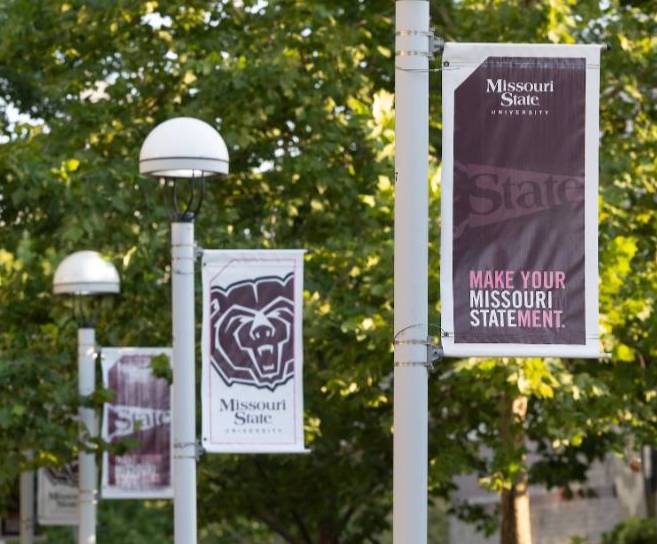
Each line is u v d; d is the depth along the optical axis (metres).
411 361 15.13
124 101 34.72
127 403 28.64
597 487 60.62
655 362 30.41
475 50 15.29
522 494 32.25
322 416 33.03
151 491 28.59
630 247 27.95
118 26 34.34
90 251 29.44
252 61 32.50
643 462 48.47
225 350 21.89
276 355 21.88
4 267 32.09
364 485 35.91
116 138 34.34
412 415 15.12
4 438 29.11
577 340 15.27
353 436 34.59
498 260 15.28
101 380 30.14
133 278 31.92
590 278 15.30
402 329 15.16
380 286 28.28
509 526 32.25
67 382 30.28
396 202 15.22
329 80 32.94
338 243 31.02
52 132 34.72
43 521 31.83
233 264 21.95
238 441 21.86
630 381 30.12
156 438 28.59
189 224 22.12
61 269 29.16
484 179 15.29
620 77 32.47
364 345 29.11
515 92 15.31
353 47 33.03
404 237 15.16
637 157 32.12
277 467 37.19
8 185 31.55
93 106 34.44
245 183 34.09
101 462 31.78
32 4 34.81
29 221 32.44
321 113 32.81
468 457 32.44
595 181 15.34
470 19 31.48
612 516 59.97
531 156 15.31
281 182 33.53
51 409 29.83
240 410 21.86
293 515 39.22
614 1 32.59
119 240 32.22
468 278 15.26
